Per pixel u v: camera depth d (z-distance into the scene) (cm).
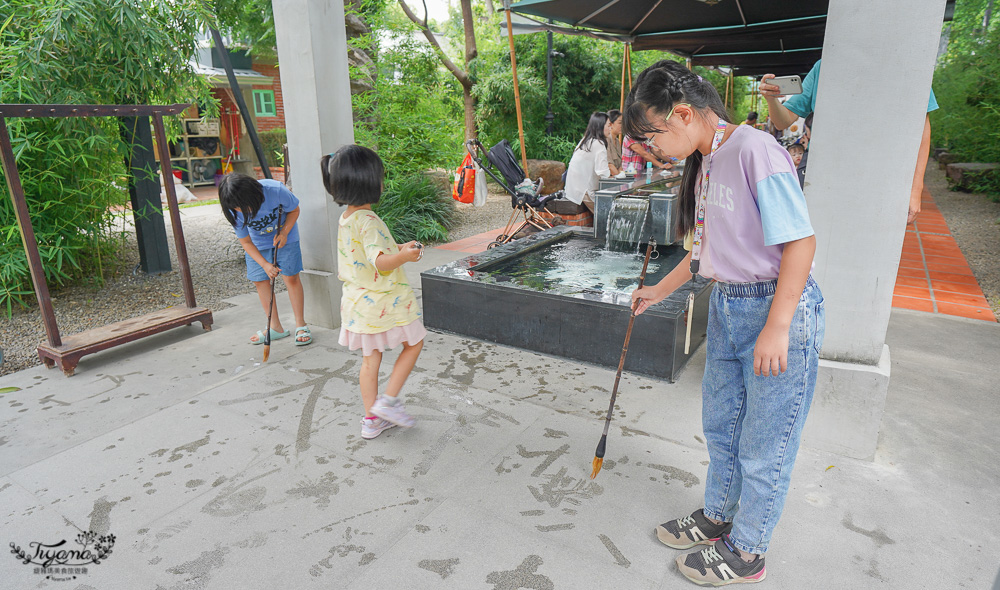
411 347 253
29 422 272
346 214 244
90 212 491
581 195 591
